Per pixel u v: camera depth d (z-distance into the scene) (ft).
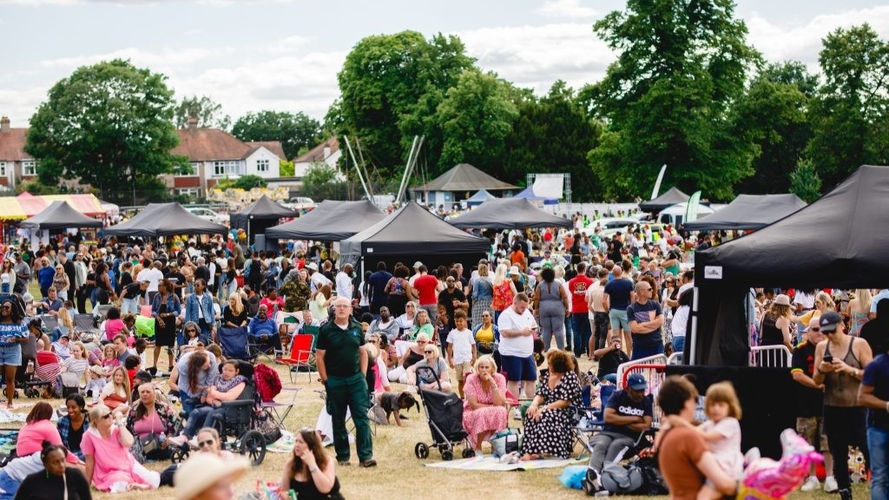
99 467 34.47
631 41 201.57
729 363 37.06
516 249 92.12
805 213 35.04
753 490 19.89
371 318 62.03
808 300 59.36
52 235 162.50
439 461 37.88
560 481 33.47
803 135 274.16
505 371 46.52
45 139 298.97
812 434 31.73
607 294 58.80
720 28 197.98
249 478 35.32
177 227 117.29
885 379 26.13
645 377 37.32
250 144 445.37
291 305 68.95
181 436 38.19
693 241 131.75
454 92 263.29
